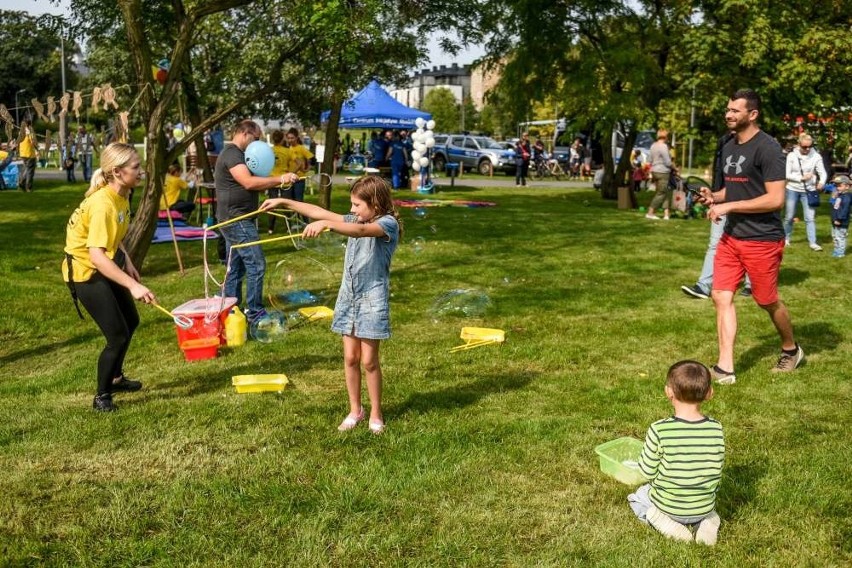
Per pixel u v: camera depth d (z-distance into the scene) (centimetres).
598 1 1719
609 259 970
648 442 313
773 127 1686
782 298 755
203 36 1412
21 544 301
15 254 949
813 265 927
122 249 457
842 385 493
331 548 303
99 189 428
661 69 1789
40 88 3966
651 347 586
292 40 1006
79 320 665
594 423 428
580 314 689
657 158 1402
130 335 460
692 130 1761
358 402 421
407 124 2420
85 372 521
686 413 310
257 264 617
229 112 891
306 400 464
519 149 2386
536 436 407
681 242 1122
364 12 970
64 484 352
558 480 359
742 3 1579
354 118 2391
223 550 299
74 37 1043
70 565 290
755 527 318
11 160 1867
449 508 332
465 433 411
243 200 607
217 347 561
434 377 512
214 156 1560
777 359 551
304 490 345
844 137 1778
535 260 959
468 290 775
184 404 455
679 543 304
